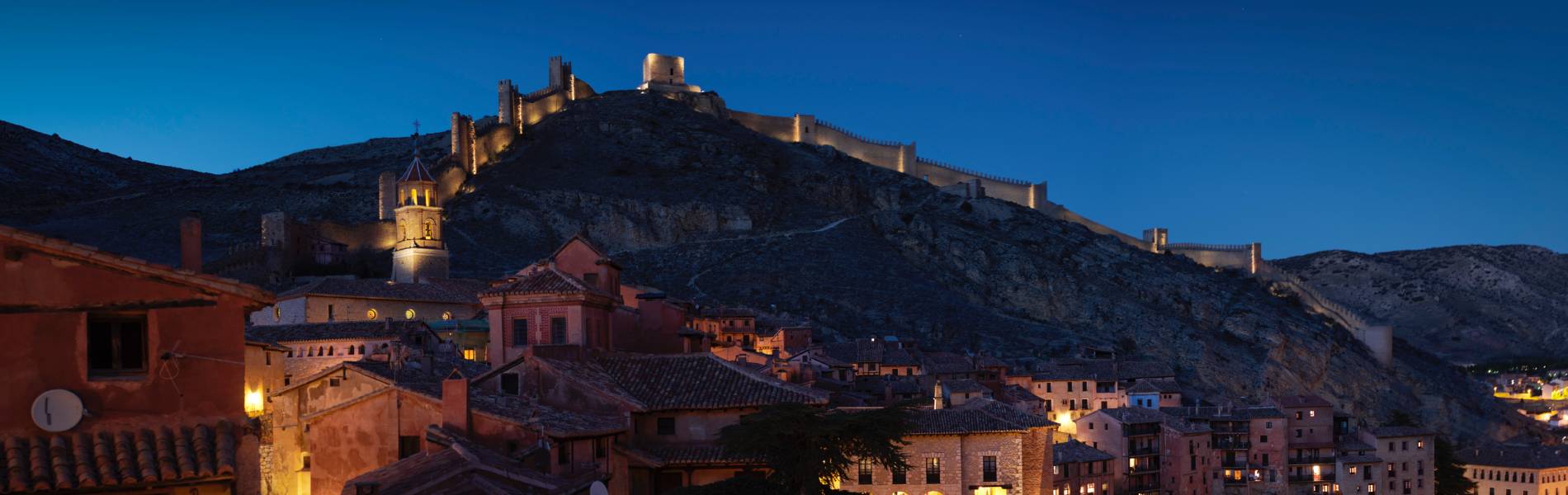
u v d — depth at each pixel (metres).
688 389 68.38
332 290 132.25
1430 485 167.12
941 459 82.19
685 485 65.19
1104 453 138.88
